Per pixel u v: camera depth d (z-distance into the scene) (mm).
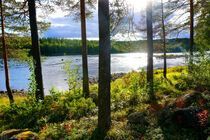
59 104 7055
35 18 8078
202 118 3643
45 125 5445
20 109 6320
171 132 3826
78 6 10633
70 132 4648
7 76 10281
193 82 8820
